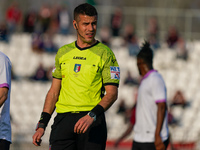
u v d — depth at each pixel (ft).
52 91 50.16
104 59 47.80
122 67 171.12
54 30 174.81
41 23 174.60
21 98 164.04
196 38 178.81
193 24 177.88
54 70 50.44
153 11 175.52
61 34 175.22
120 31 173.88
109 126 152.25
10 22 176.14
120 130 150.71
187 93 174.91
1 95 48.55
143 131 64.59
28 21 175.32
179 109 163.43
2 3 195.21
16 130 141.90
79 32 48.24
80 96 47.50
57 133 48.32
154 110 64.18
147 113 64.28
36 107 163.63
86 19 47.37
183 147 147.02
